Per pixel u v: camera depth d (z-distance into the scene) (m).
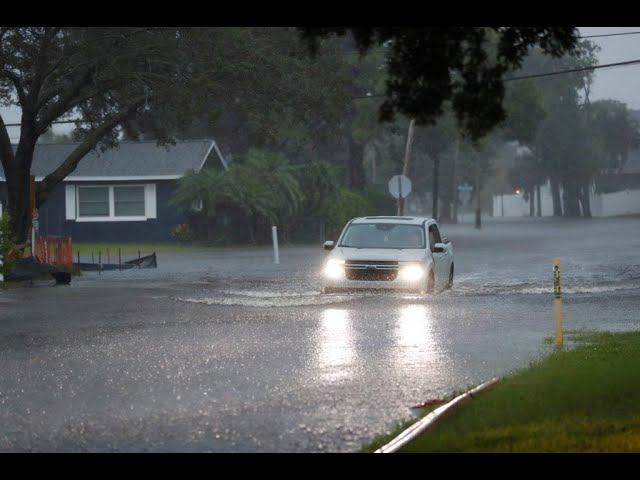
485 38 28.55
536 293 62.38
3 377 32.72
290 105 94.25
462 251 115.56
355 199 152.12
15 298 60.62
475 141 29.62
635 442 22.05
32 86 84.81
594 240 140.75
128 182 149.25
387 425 25.20
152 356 37.00
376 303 55.44
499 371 33.25
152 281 74.62
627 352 35.06
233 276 79.38
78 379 32.25
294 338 41.75
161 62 87.38
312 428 24.95
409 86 28.64
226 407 27.59
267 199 136.25
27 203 85.81
